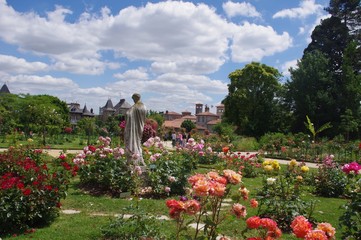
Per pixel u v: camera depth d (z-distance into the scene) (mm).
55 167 9250
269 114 47594
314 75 41938
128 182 8977
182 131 30672
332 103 40375
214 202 3354
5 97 58406
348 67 41000
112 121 50656
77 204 7902
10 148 13211
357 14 46938
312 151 24609
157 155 10125
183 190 9422
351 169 7199
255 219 2891
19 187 5969
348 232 5258
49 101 62594
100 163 9711
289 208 6723
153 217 5570
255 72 48844
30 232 5812
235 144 28328
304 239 2611
